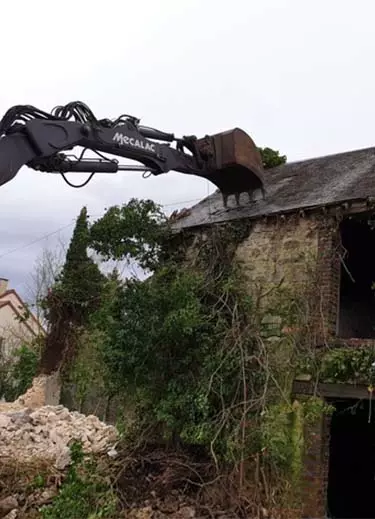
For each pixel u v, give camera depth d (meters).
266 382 9.37
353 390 9.38
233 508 9.08
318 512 9.28
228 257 11.37
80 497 9.05
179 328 10.15
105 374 11.09
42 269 29.55
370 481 13.30
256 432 9.20
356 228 12.59
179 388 10.23
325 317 9.94
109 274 18.94
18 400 19.39
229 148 11.51
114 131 9.45
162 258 12.01
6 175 7.80
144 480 10.16
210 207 13.30
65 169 8.88
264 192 12.18
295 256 10.65
